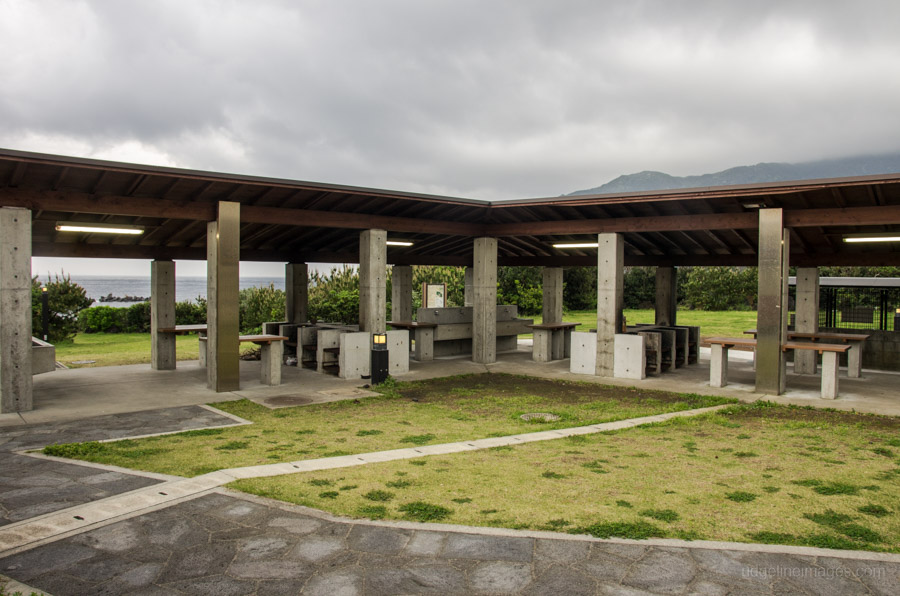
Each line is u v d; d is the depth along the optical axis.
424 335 15.77
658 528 4.32
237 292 10.87
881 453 6.62
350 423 8.27
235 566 3.74
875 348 14.59
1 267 8.71
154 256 13.93
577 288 38.22
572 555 3.90
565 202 11.74
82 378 12.38
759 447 6.89
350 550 3.97
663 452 6.62
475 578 3.60
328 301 22.53
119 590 3.42
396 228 13.14
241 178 9.40
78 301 21.16
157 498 4.88
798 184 9.20
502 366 14.75
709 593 3.42
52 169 8.20
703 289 37.03
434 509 4.68
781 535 4.20
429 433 7.63
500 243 17.23
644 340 12.98
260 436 7.38
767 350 10.88
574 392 11.19
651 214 12.71
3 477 5.46
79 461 6.03
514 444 7.01
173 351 13.88
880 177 8.53
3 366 8.77
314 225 11.99
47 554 3.87
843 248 13.97
